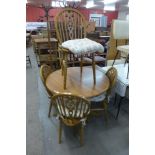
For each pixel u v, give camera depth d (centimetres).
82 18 214
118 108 233
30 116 228
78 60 271
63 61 188
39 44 416
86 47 163
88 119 228
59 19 204
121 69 260
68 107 159
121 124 221
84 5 809
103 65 375
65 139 192
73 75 231
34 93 293
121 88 219
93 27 484
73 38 211
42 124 213
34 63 466
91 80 215
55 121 220
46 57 426
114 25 242
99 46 170
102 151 177
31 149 171
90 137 197
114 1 646
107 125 218
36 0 581
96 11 1021
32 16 886
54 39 416
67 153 174
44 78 213
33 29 609
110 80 213
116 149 180
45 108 249
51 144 184
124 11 967
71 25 210
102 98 209
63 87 193
